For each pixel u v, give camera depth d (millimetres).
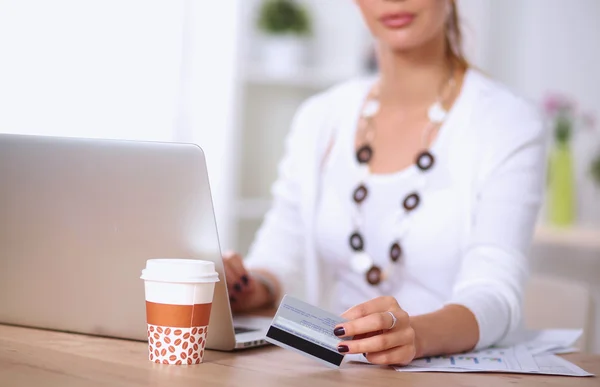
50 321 1302
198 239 1160
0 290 1328
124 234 1204
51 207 1249
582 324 1964
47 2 2770
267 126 3930
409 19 1758
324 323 1133
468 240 1711
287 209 2047
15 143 1255
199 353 1121
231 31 3383
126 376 1019
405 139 1859
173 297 1090
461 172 1750
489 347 1392
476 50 4113
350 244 1821
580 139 4297
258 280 1812
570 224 4086
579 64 4312
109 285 1237
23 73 2715
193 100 3285
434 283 1775
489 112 1778
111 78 2973
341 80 3809
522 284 1525
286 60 3715
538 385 1094
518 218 1631
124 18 3000
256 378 1045
